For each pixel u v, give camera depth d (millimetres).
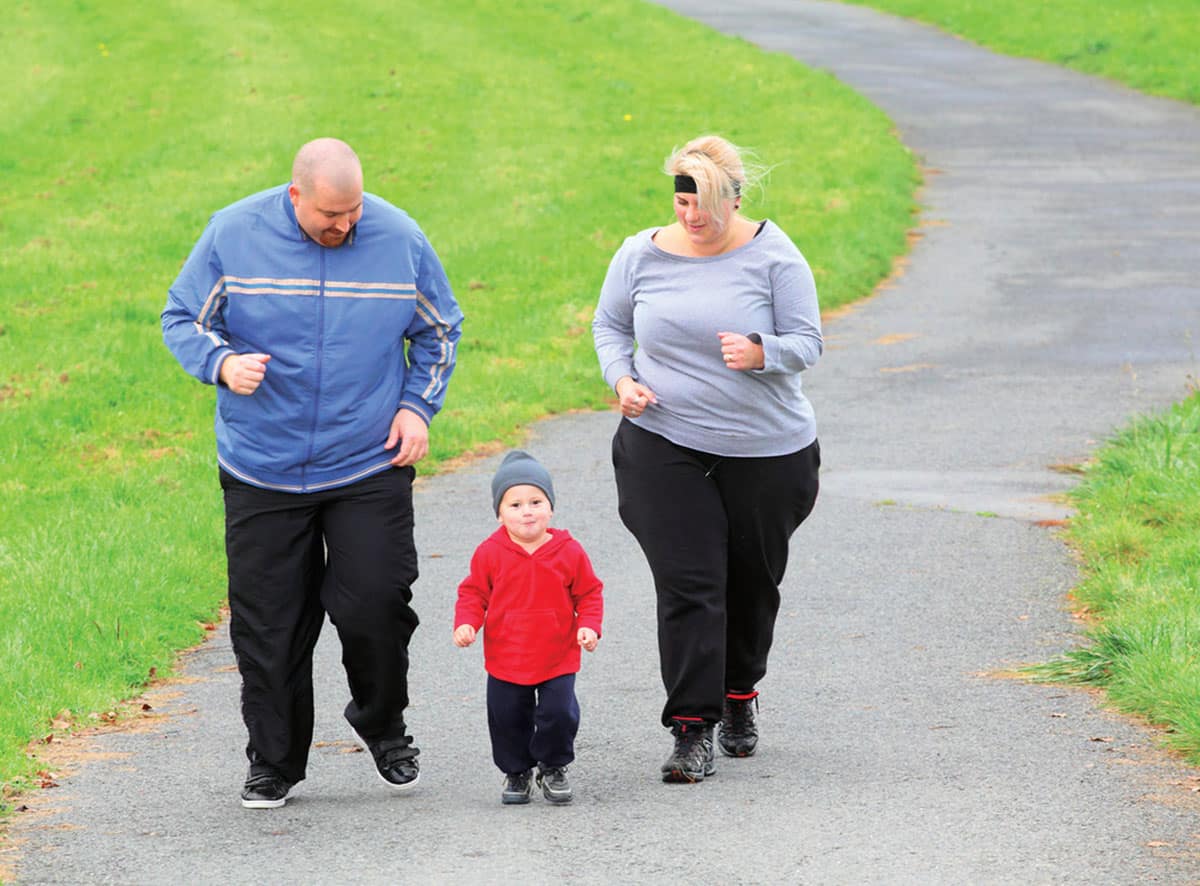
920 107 117562
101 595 29094
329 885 16859
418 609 29875
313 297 18969
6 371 53281
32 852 18219
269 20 143000
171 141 103062
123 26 139500
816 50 146500
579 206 83562
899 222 80625
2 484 40062
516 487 19172
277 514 19359
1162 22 142250
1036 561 31656
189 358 18578
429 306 19641
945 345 56875
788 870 16859
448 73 124500
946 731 22125
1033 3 158875
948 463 40562
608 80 122875
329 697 25172
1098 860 16922
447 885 16734
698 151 19922
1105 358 53781
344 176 18203
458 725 23438
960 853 17234
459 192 87625
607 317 21125
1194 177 91625
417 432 19438
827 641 27109
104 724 23906
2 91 119062
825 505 36656
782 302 20234
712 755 20547
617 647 27156
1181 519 32625
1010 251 74375
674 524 20344
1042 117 112875
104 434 46219
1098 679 24141
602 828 18516
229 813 19562
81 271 71562
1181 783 19484
